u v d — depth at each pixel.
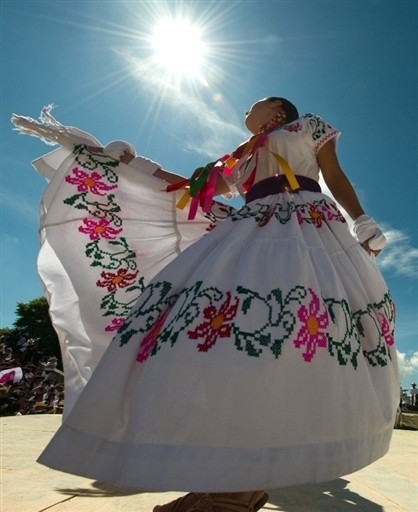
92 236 2.21
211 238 1.61
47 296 2.06
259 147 1.82
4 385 13.84
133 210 2.29
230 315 1.31
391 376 1.46
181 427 1.16
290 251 1.47
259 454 1.15
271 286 1.37
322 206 1.71
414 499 2.18
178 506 1.42
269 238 1.52
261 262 1.46
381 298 1.59
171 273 1.53
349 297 1.52
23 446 3.18
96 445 1.28
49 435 3.85
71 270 2.14
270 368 1.22
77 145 2.29
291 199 1.68
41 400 14.38
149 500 1.89
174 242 2.29
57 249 2.16
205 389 1.19
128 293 2.15
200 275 1.43
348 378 1.31
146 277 2.20
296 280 1.38
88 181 2.27
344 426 1.25
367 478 2.63
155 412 1.18
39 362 19.58
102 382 1.34
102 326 2.06
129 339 1.41
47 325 34.00
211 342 1.27
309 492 2.26
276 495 2.18
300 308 1.33
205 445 1.15
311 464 1.18
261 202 1.69
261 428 1.17
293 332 1.28
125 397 1.34
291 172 1.69
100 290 2.13
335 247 1.61
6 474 2.27
